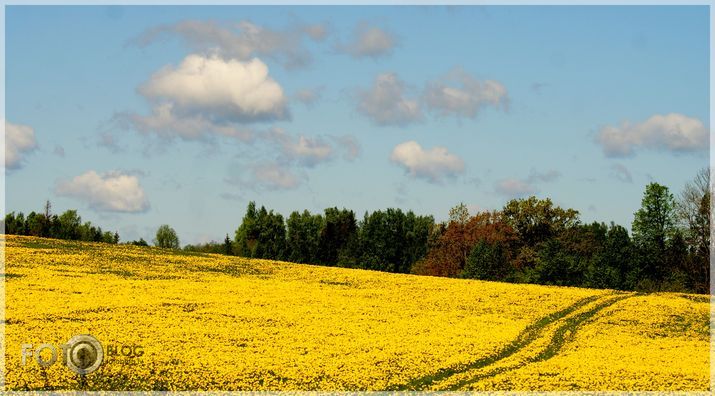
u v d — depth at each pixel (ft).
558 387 125.08
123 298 173.27
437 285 226.17
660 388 126.31
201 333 147.23
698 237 282.56
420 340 153.28
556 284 295.69
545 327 175.94
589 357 147.33
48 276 193.26
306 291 200.75
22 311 153.58
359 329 159.74
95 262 222.69
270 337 148.36
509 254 355.15
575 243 352.69
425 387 123.75
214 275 220.43
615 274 289.53
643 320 187.42
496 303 200.23
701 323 187.62
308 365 130.93
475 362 141.18
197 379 120.47
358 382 123.95
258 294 190.90
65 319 150.00
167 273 216.13
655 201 316.40
